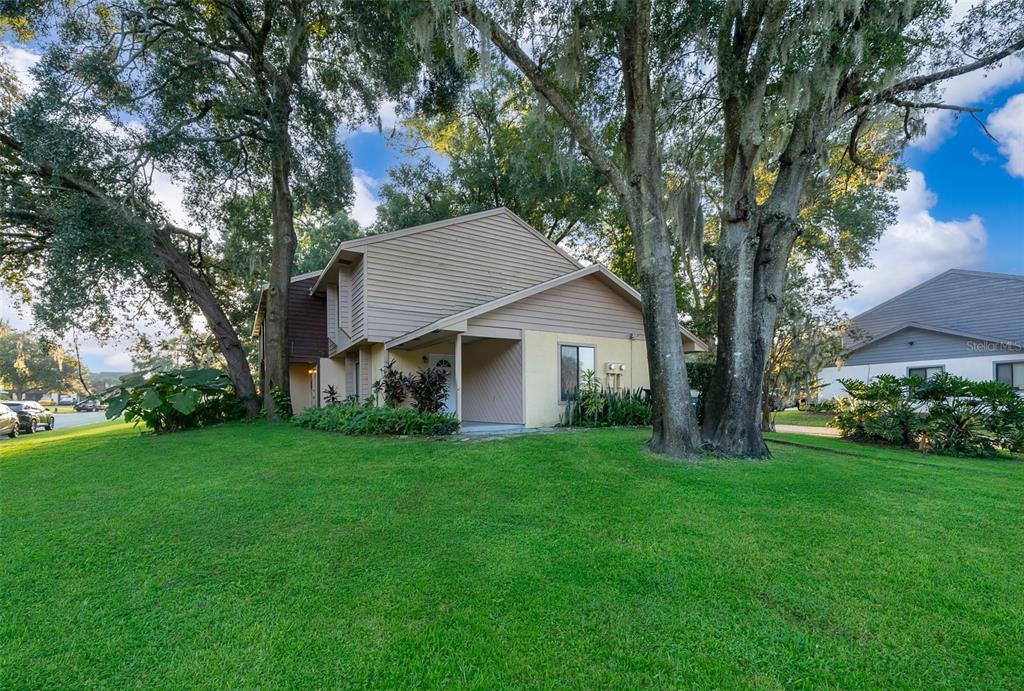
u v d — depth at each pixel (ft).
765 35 19.98
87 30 32.45
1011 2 20.88
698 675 7.15
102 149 30.45
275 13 38.50
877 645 7.89
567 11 21.74
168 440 28.91
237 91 41.52
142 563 11.00
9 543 12.18
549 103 23.52
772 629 8.33
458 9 20.07
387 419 28.81
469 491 16.38
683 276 60.59
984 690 6.85
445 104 35.32
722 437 21.89
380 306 34.88
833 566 10.75
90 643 8.01
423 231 37.27
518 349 35.06
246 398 41.39
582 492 16.22
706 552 11.48
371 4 32.65
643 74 21.62
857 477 18.58
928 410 28.02
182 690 6.89
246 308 58.44
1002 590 9.70
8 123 30.25
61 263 29.63
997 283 55.93
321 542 12.09
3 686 7.03
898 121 29.40
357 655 7.61
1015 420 25.18
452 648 7.76
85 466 21.50
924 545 11.91
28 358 146.41
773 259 22.62
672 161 29.04
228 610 8.98
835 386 68.23
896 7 19.54
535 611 8.87
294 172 42.24
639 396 38.86
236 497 15.89
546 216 65.16
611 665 7.36
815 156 22.56
